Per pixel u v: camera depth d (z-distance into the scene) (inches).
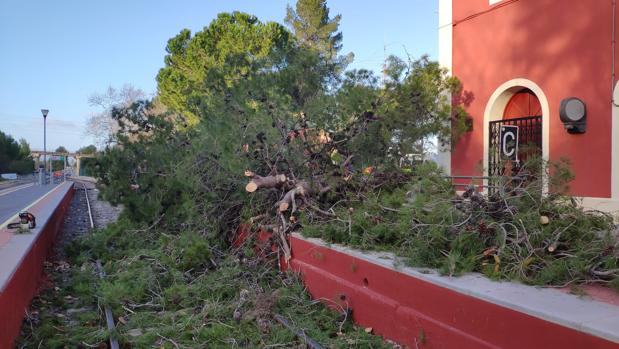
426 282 182.1
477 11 421.7
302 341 206.1
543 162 223.0
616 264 170.6
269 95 348.2
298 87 362.3
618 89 309.9
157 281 288.7
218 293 267.3
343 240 258.1
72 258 388.8
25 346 210.2
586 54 332.2
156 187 394.9
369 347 195.0
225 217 368.2
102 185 418.9
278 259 306.8
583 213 205.2
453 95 442.9
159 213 398.9
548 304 144.7
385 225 243.0
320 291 255.4
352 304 227.3
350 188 315.0
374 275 215.2
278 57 400.5
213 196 355.3
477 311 158.6
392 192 310.5
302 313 241.3
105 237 386.6
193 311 253.8
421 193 237.6
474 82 426.6
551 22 358.0
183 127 444.1
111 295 259.4
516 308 144.4
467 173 431.2
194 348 205.0
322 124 340.2
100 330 223.6
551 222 194.1
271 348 204.2
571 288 161.3
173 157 399.9
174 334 219.5
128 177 404.5
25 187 1589.6
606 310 138.6
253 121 338.0
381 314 205.8
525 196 209.3
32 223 370.0
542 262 181.3
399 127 354.0
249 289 266.4
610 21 317.7
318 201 316.2
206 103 402.0
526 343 140.9
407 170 327.6
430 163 247.9
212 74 408.8
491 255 191.6
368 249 239.8
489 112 410.3
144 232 390.3
